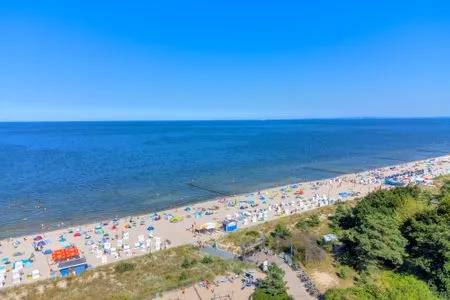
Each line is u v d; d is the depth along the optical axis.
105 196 76.56
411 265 37.34
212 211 64.88
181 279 35.72
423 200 54.78
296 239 44.00
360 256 37.25
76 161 121.62
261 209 65.44
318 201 69.75
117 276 38.16
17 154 141.00
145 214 64.25
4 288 36.56
